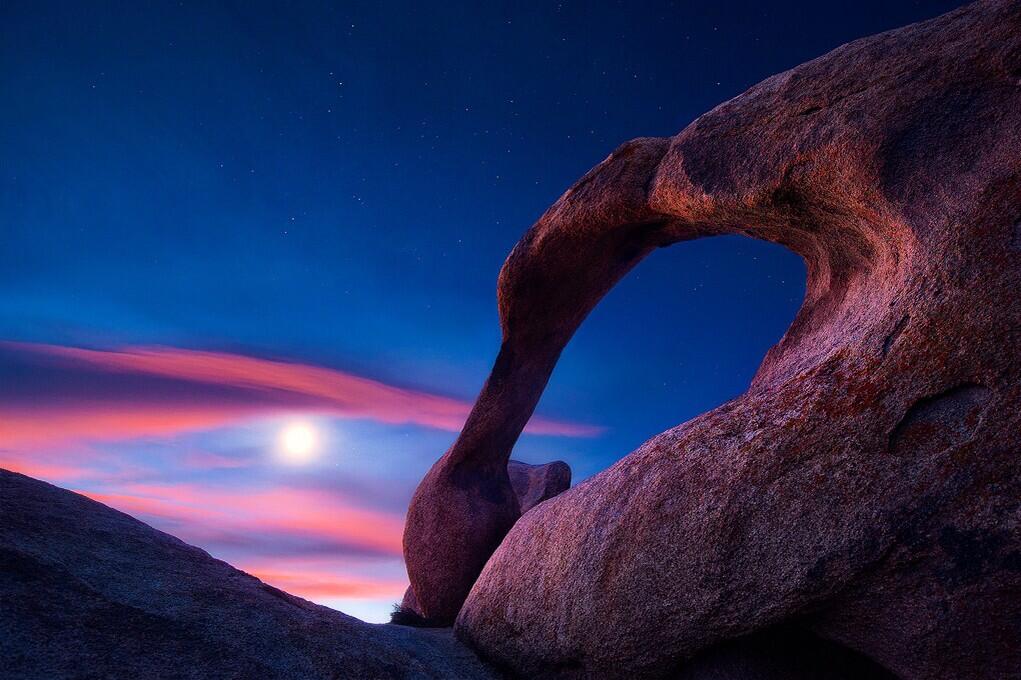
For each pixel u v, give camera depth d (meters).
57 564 3.93
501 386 8.41
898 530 3.74
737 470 4.37
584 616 4.89
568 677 5.07
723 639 4.29
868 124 4.67
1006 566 3.54
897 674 3.92
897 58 4.84
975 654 3.64
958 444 3.75
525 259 7.62
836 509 3.94
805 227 5.38
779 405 4.48
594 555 4.95
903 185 4.45
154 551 4.66
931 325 4.01
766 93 5.50
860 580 3.85
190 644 3.73
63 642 3.37
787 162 5.03
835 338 4.88
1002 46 4.41
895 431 3.94
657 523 4.61
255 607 4.38
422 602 8.45
